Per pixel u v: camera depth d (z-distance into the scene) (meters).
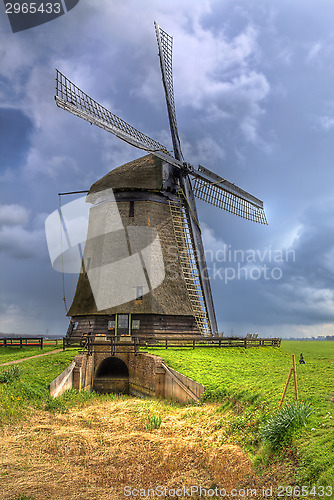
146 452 14.92
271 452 12.55
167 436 16.83
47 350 36.91
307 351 46.56
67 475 12.96
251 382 20.55
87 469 13.49
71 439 16.27
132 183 39.84
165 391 26.77
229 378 22.77
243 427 15.45
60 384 24.75
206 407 19.94
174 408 22.19
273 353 36.91
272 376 21.39
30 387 22.31
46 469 13.39
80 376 28.25
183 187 41.81
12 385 21.67
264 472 11.81
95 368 33.34
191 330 38.66
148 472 13.20
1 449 15.00
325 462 10.44
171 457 14.16
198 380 23.05
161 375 27.11
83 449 15.21
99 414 20.89
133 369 32.03
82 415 20.34
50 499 11.39
